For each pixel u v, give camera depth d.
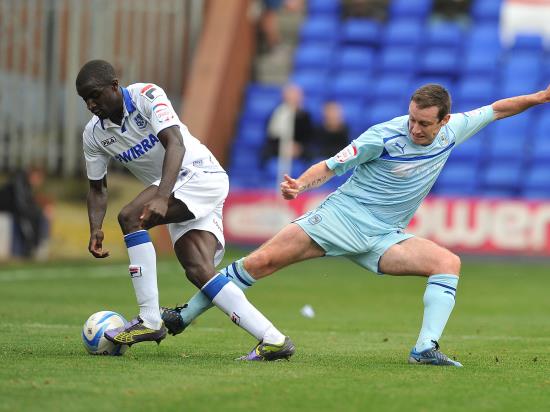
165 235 72.06
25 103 71.94
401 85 81.56
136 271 23.91
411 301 48.31
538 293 52.16
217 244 24.78
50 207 69.88
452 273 24.52
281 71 85.19
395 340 31.23
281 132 75.88
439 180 75.19
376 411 17.64
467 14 85.50
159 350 26.02
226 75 79.12
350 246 25.09
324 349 27.92
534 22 82.81
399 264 24.89
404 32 83.94
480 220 69.81
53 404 17.50
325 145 75.06
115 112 24.06
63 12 73.38
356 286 55.53
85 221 70.56
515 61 81.31
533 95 26.16
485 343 30.69
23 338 28.17
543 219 68.94
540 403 18.91
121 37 75.25
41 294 46.66
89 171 25.22
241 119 81.75
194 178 24.27
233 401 18.17
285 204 72.75
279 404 18.03
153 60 76.50
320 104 81.50
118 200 71.06
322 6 87.12
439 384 20.64
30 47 72.06
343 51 84.38
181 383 19.86
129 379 20.19
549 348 29.11
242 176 78.12
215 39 79.19
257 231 73.19
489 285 55.88
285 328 35.00
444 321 24.36
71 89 72.56
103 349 23.94
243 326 23.97
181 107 78.12
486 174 75.31
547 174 74.50
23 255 67.62
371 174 25.09
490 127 77.75
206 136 75.06
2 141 71.44
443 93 24.12
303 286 55.06
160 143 24.30
